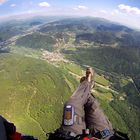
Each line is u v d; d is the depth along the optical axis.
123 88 193.12
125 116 144.00
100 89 171.00
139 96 179.75
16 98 131.12
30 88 144.75
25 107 122.31
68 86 159.75
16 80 154.88
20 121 109.50
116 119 137.88
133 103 167.88
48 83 158.12
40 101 133.12
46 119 115.62
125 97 173.62
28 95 137.38
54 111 125.06
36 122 108.94
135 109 156.00
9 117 109.12
